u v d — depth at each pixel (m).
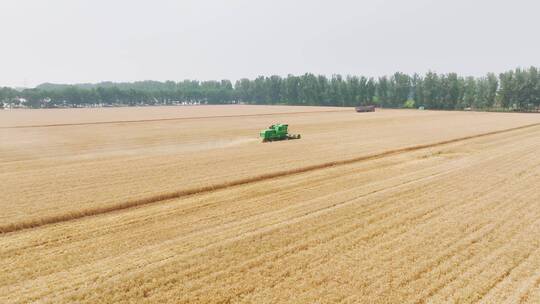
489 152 27.66
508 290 8.44
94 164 23.95
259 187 17.94
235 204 15.16
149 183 18.47
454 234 11.66
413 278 9.01
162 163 24.06
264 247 10.80
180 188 17.36
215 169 21.88
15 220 13.02
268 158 25.58
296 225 12.55
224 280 8.98
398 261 9.87
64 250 10.77
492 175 19.75
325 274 9.23
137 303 8.05
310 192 16.81
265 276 9.16
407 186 17.61
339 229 12.15
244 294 8.40
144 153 30.50
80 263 9.92
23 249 10.87
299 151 28.73
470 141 34.75
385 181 18.72
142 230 12.30
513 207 14.27
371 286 8.66
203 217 13.54
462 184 17.89
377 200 15.34
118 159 26.20
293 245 10.92
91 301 8.12
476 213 13.63
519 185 17.59
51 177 20.05
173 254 10.41
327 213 13.77
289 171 21.30
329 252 10.46
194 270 9.45
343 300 8.11
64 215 13.69
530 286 8.57
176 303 8.07
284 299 8.16
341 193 16.53
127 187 17.69
